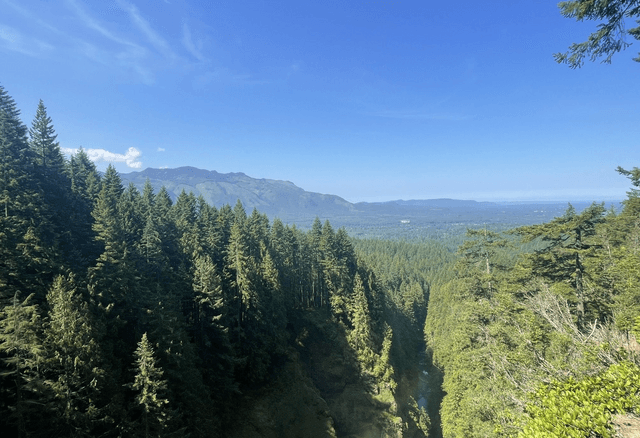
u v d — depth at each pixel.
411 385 64.50
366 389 52.00
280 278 60.06
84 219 44.34
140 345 23.88
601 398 8.43
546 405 9.55
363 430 47.62
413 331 84.62
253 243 63.38
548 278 29.89
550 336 17.77
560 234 28.59
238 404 38.41
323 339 58.41
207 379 35.09
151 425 23.64
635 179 28.86
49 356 20.88
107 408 22.02
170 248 48.75
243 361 38.59
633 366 9.20
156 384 23.22
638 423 8.47
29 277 27.58
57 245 33.09
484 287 39.22
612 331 14.98
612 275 24.27
